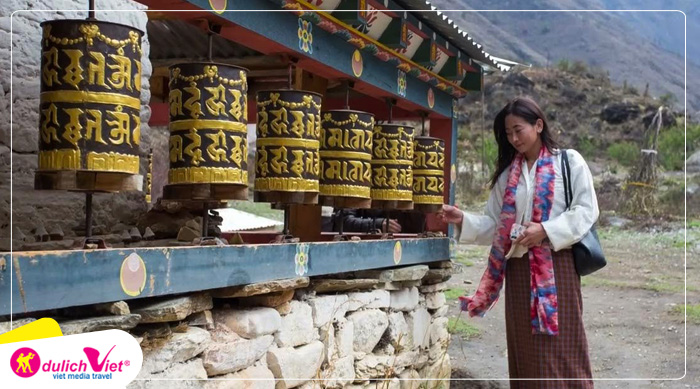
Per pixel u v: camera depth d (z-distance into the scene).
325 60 4.42
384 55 5.07
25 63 4.14
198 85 3.05
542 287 4.54
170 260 2.88
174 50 6.36
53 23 2.56
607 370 7.82
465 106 35.03
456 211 5.00
